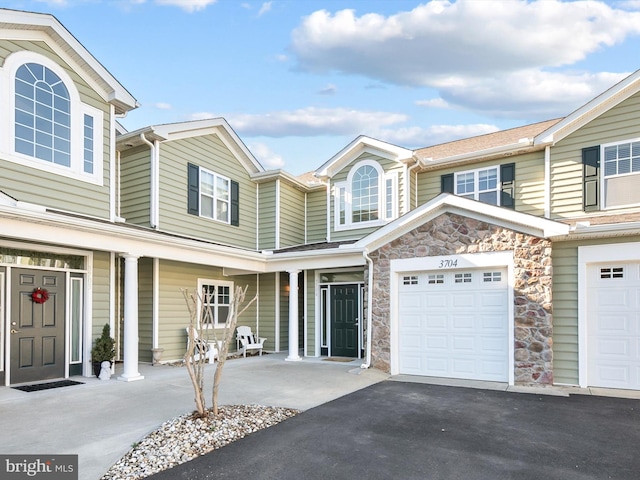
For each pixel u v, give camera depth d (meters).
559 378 7.86
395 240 9.34
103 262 8.81
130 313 8.01
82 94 8.41
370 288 9.54
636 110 8.89
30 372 7.59
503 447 4.66
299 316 14.56
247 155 13.32
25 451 4.39
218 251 9.84
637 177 8.79
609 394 7.13
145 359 10.35
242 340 12.14
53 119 7.86
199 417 5.34
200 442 4.61
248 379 8.23
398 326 9.22
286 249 12.85
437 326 8.83
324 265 10.72
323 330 12.22
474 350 8.41
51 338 7.94
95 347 8.34
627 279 7.59
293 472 3.96
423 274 9.07
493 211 8.12
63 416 5.61
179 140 11.16
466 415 5.90
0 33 7.14
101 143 8.71
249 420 5.43
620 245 7.57
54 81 7.91
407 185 11.65
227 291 12.67
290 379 8.27
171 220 10.77
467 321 8.53
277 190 13.61
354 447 4.62
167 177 10.76
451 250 8.70
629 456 4.43
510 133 12.90
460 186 11.51
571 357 7.81
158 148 10.55
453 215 8.73
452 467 4.12
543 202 10.08
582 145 9.45
